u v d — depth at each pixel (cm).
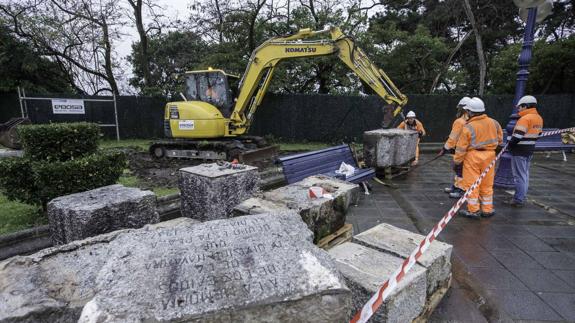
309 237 200
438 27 2216
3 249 322
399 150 713
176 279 156
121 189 356
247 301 144
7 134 939
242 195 404
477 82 2136
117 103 1484
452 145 548
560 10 1956
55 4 1611
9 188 412
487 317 249
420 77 1944
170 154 979
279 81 1548
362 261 239
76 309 155
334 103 1441
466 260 343
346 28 1670
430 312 249
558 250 366
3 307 148
